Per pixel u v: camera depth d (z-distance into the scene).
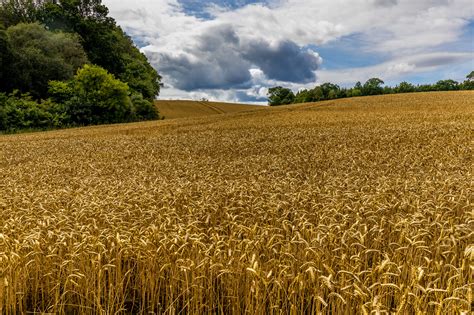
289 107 59.84
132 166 15.50
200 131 31.16
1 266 4.47
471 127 22.77
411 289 3.99
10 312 4.43
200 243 4.43
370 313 3.16
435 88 113.69
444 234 4.66
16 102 51.25
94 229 5.52
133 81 79.44
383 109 45.72
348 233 4.66
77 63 67.25
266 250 4.77
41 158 19.09
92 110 57.78
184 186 9.29
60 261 4.86
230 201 7.38
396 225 4.96
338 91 111.75
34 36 63.50
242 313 4.52
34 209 7.08
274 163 14.16
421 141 18.98
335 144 19.81
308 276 4.26
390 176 10.68
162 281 4.92
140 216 6.39
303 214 5.90
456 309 3.26
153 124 43.44
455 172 10.81
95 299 4.50
